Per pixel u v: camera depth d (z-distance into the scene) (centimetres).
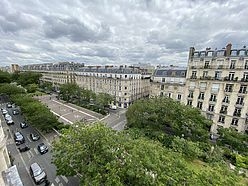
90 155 1523
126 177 1301
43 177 1962
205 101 3831
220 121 3653
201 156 2381
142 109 3088
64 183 1961
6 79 7631
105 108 5847
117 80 5950
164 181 1240
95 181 1212
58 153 1753
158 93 5022
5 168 1596
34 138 3048
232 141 2844
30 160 2431
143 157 1420
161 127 3030
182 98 4525
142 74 7138
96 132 1540
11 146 2834
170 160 1521
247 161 2369
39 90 8725
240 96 3322
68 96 6719
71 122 4209
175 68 5144
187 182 1260
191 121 2855
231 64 3394
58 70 9875
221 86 3538
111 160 1382
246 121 3372
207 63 3766
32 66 14100
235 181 1327
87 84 7362
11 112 4841
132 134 2538
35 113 3325
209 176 1320
